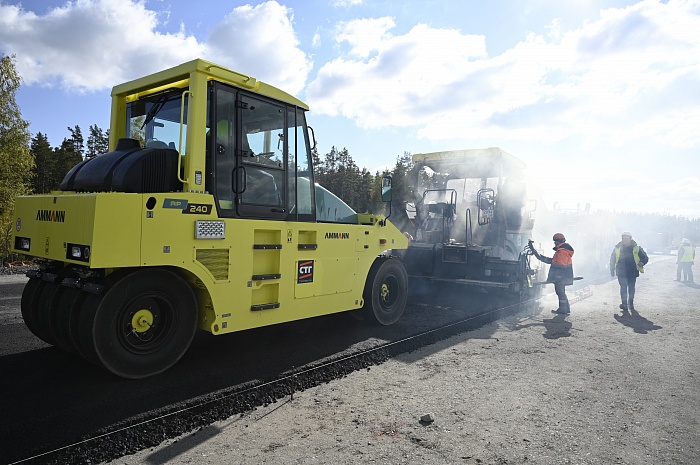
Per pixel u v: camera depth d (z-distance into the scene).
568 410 3.71
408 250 9.40
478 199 9.02
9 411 3.22
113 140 5.00
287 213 4.94
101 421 3.10
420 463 2.80
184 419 3.26
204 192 4.12
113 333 3.67
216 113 4.25
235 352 4.89
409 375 4.48
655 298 10.38
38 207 4.25
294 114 5.14
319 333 5.88
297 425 3.30
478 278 8.73
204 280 4.09
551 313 8.16
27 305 4.54
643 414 3.67
